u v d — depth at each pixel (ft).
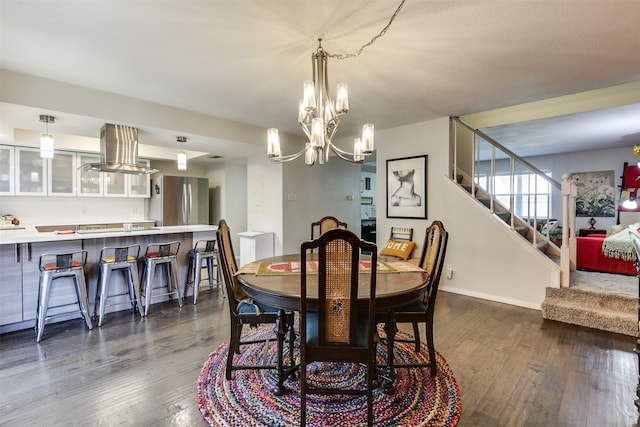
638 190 20.44
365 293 5.59
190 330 9.52
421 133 14.35
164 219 18.62
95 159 17.07
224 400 6.09
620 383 6.60
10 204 15.43
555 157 23.90
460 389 6.44
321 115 7.52
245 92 10.62
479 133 13.00
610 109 12.82
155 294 11.99
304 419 5.11
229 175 21.76
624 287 10.52
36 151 15.19
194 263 12.63
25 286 9.55
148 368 7.25
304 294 4.96
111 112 10.65
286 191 17.16
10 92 8.85
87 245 10.70
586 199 22.65
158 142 14.51
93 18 6.37
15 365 7.37
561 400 6.06
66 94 9.76
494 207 14.88
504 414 5.67
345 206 20.75
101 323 9.87
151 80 9.59
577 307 9.96
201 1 5.83
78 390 6.38
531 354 7.89
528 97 11.15
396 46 7.55
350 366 7.39
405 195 14.94
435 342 8.63
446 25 6.63
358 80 9.57
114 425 5.39
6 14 6.21
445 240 6.48
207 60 8.27
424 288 6.31
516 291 11.81
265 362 7.47
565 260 10.66
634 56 8.00
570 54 7.93
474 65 8.56
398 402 6.04
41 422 5.44
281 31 6.89
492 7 6.00
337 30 6.84
